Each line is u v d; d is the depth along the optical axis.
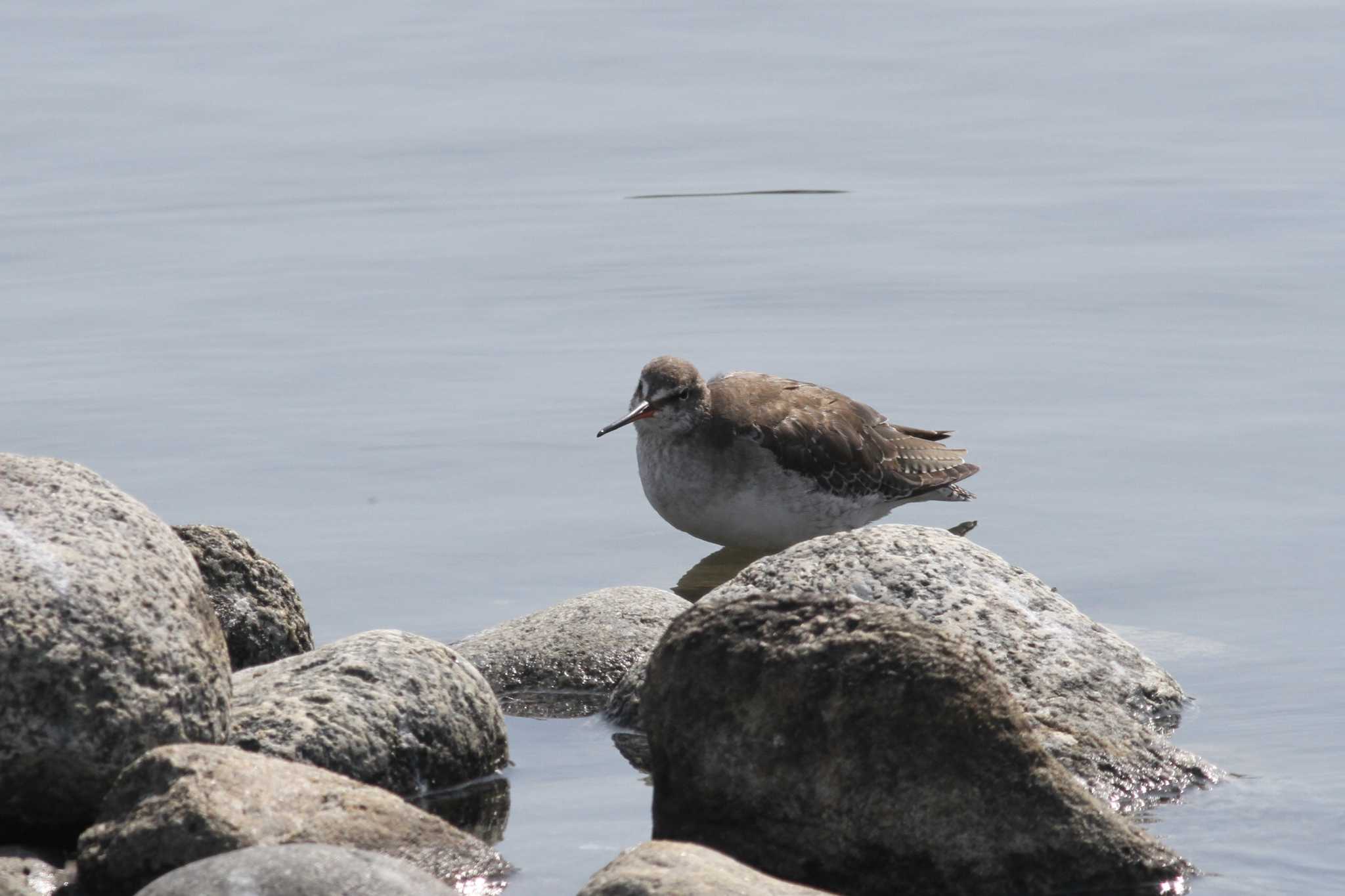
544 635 11.78
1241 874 8.64
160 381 17.80
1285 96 27.19
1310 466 15.63
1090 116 26.64
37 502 8.94
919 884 8.50
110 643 8.48
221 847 7.76
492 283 20.83
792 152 25.55
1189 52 29.17
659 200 23.80
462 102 27.56
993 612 10.91
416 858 8.23
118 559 8.78
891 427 16.45
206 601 9.20
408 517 14.88
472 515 15.02
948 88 27.92
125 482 15.32
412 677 9.80
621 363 18.47
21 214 23.11
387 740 9.47
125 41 29.78
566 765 10.24
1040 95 27.53
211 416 16.91
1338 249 21.31
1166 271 20.80
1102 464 15.93
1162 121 26.41
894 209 23.31
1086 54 29.16
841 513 15.82
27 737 8.29
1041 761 8.61
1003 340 18.97
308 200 23.78
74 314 19.77
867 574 11.10
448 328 19.41
